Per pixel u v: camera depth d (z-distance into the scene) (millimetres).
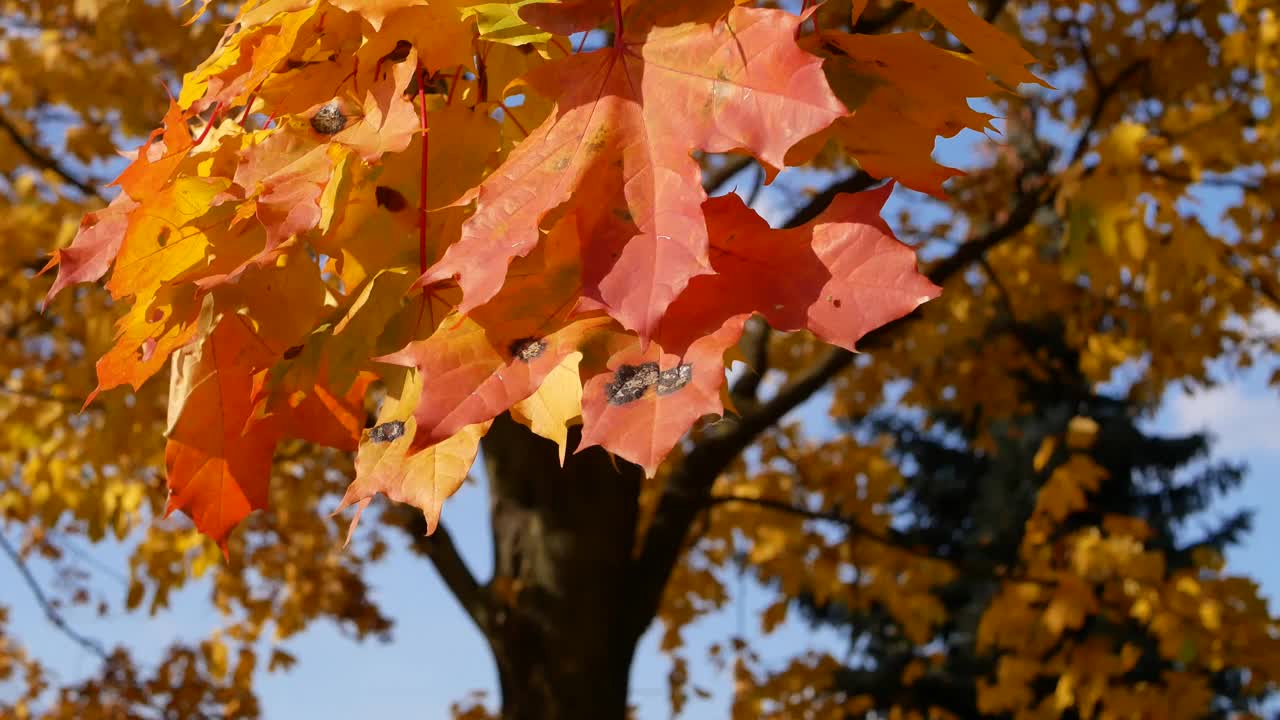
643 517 6758
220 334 1143
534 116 1178
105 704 7434
